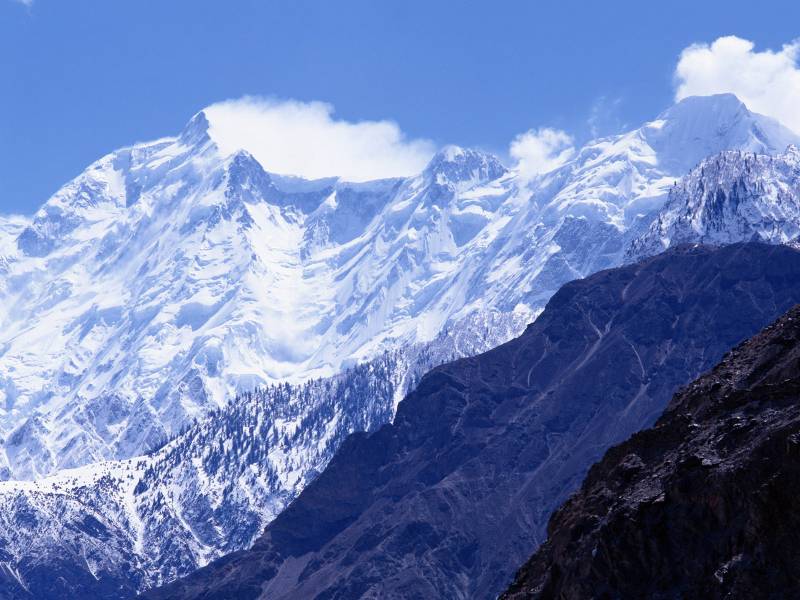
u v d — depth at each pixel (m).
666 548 158.00
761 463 152.75
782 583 146.00
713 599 150.25
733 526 152.75
